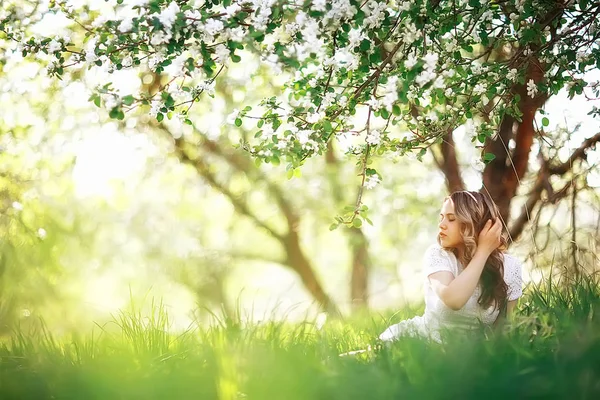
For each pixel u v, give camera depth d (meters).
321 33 3.54
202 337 3.19
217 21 3.51
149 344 3.35
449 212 3.64
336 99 4.03
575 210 6.00
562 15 4.34
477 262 3.48
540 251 5.87
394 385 2.43
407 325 3.65
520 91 5.89
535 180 7.44
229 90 12.25
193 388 2.68
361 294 16.03
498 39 4.38
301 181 15.10
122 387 2.72
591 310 3.31
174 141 13.66
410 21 3.76
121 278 16.48
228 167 15.10
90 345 3.48
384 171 14.10
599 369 2.38
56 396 2.77
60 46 4.09
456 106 4.52
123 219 15.77
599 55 4.20
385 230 15.23
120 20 3.66
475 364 2.56
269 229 16.33
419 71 3.51
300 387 2.54
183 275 17.62
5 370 3.09
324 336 3.44
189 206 16.50
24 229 8.83
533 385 2.29
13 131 9.63
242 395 2.61
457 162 10.48
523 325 3.13
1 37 4.36
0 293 7.20
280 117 4.16
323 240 18.66
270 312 3.38
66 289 10.62
